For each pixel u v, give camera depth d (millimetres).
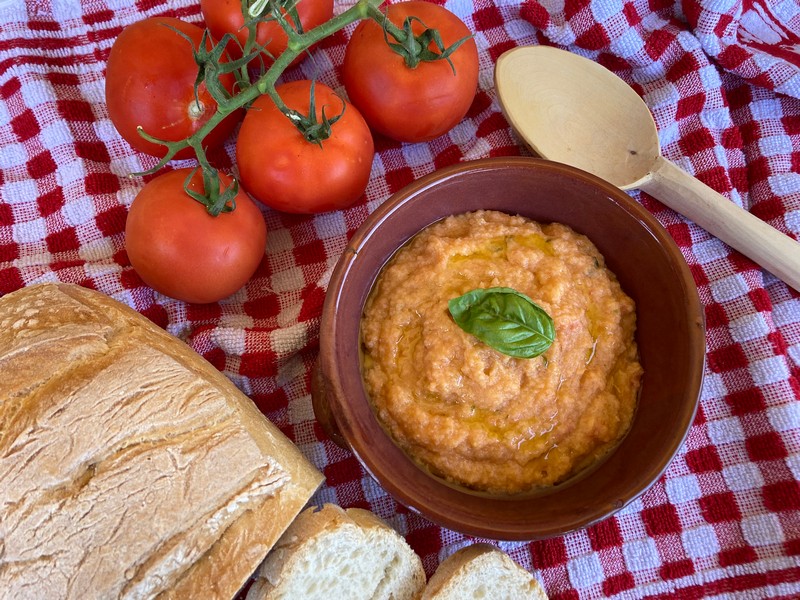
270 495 279
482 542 327
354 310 309
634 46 392
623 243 318
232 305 381
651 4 405
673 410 289
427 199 314
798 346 365
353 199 364
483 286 307
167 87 336
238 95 303
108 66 344
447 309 303
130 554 257
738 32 413
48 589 254
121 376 277
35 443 264
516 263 312
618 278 328
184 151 372
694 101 391
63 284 329
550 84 385
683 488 350
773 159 389
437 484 300
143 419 272
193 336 363
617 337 312
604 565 344
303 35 295
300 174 335
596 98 382
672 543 344
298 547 285
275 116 335
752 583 337
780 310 372
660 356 307
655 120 393
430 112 351
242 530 272
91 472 268
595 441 305
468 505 292
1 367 279
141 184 390
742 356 360
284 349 357
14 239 384
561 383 302
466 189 319
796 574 333
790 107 398
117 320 308
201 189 335
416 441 302
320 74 405
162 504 263
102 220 383
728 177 385
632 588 342
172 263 331
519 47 387
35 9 399
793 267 351
